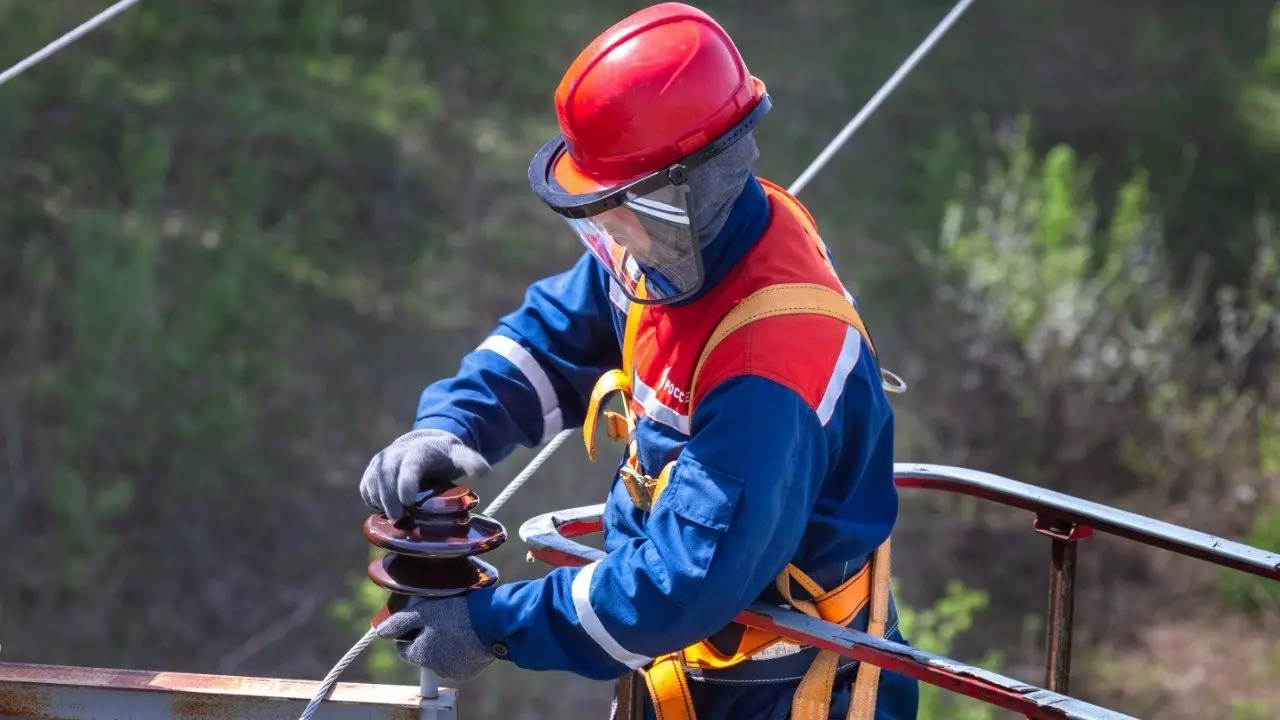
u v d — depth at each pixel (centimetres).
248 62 3300
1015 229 3266
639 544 544
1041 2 4556
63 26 3116
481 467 585
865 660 543
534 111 3603
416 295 2956
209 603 2288
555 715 2186
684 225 543
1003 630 2569
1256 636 2592
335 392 2678
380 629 560
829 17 4312
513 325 690
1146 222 3422
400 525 564
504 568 2316
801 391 533
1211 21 4625
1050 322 3016
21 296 2581
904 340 3106
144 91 3080
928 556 2716
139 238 2691
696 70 545
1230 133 4059
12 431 2395
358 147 3228
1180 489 2911
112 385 2491
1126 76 4253
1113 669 2502
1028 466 2930
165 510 2402
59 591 2252
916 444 2898
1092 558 2769
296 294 2839
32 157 2827
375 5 3734
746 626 613
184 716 601
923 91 4028
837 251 3356
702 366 553
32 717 603
